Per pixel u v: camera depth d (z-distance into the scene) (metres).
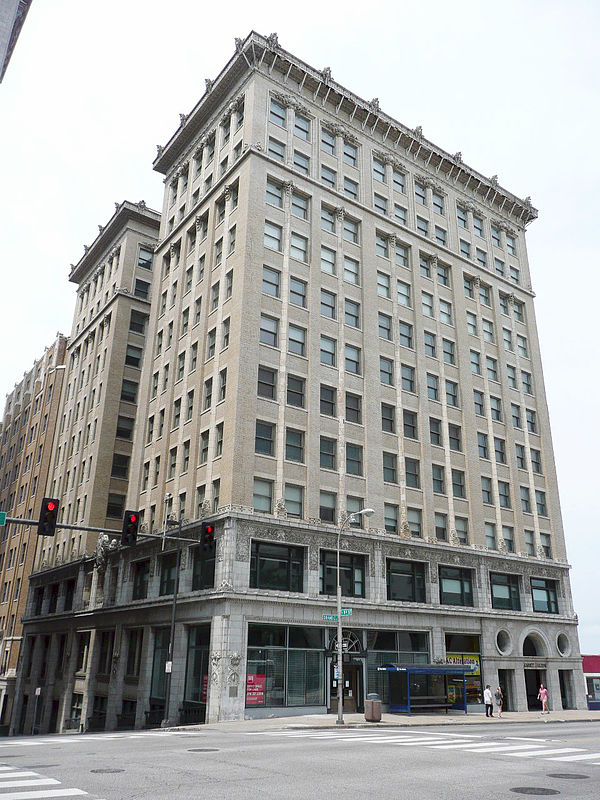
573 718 37.47
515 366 57.97
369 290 47.72
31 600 62.94
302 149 48.09
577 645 51.00
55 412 71.69
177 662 36.53
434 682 39.97
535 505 53.38
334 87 50.69
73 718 49.59
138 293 63.41
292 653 35.41
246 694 33.00
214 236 46.97
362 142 52.53
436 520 45.84
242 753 16.98
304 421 40.38
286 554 37.12
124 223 65.88
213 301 44.84
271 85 47.94
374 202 51.75
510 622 46.78
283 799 10.21
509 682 45.66
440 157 57.88
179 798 10.16
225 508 35.53
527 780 12.67
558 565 52.50
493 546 49.03
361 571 40.22
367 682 37.88
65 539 59.31
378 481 42.84
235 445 36.62
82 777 12.34
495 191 62.25
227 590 33.62
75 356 70.56
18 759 15.39
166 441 45.59
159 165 60.03
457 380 51.88
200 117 53.66
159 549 42.22
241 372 38.34
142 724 38.56
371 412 44.16
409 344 49.62
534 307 62.47
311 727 28.56
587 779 12.88
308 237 45.53
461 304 55.09
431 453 47.16
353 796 10.59
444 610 42.66
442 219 57.28
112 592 47.44
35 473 71.62
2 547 76.81
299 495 38.81
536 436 56.97
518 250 63.97
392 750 18.06
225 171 47.97
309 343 42.41
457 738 22.67
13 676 62.22
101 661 47.44
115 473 56.84
